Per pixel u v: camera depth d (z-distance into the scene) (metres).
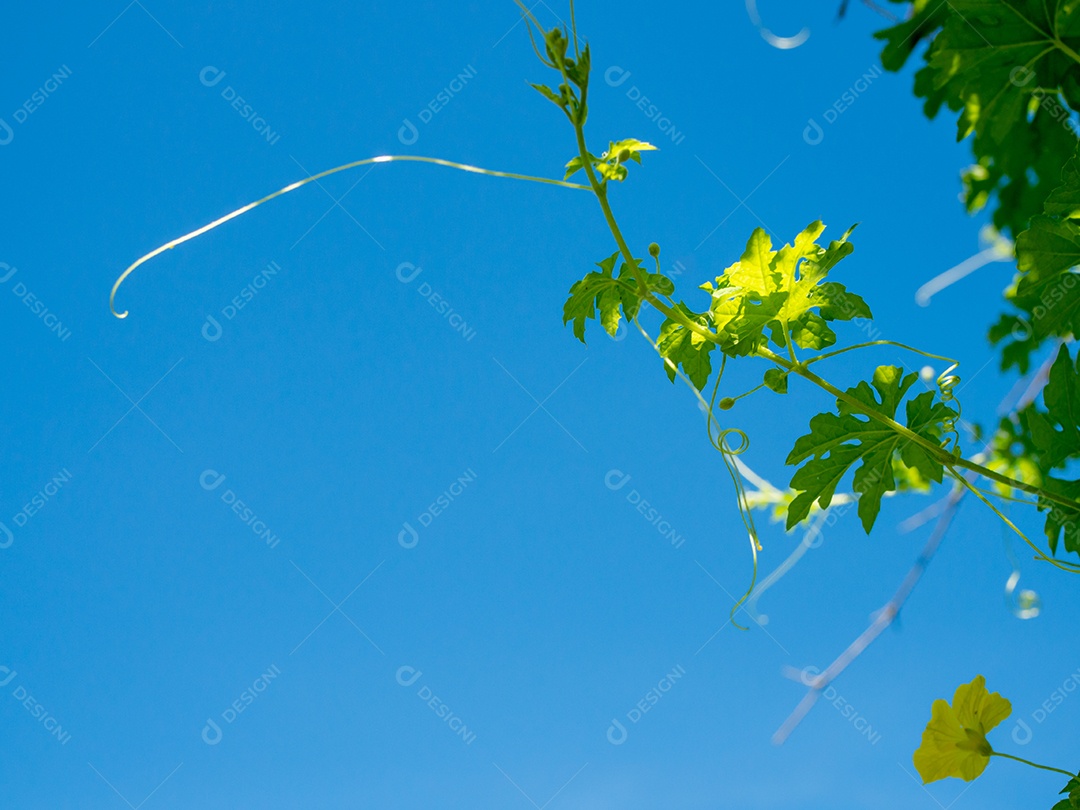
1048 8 1.11
